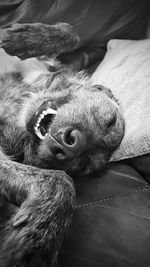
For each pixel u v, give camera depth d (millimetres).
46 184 509
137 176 617
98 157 621
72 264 498
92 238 506
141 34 903
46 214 479
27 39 771
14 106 668
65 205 495
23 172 532
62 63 833
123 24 875
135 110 646
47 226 471
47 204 488
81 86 705
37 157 615
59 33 803
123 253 491
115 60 761
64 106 610
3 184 526
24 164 584
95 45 866
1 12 786
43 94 683
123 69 724
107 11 853
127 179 605
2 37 754
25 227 472
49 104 640
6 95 681
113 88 709
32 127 622
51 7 815
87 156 614
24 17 798
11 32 763
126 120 649
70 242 509
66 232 506
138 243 499
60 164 586
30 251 460
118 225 518
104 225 518
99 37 861
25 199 508
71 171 612
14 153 650
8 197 527
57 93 688
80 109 608
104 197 562
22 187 515
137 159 619
